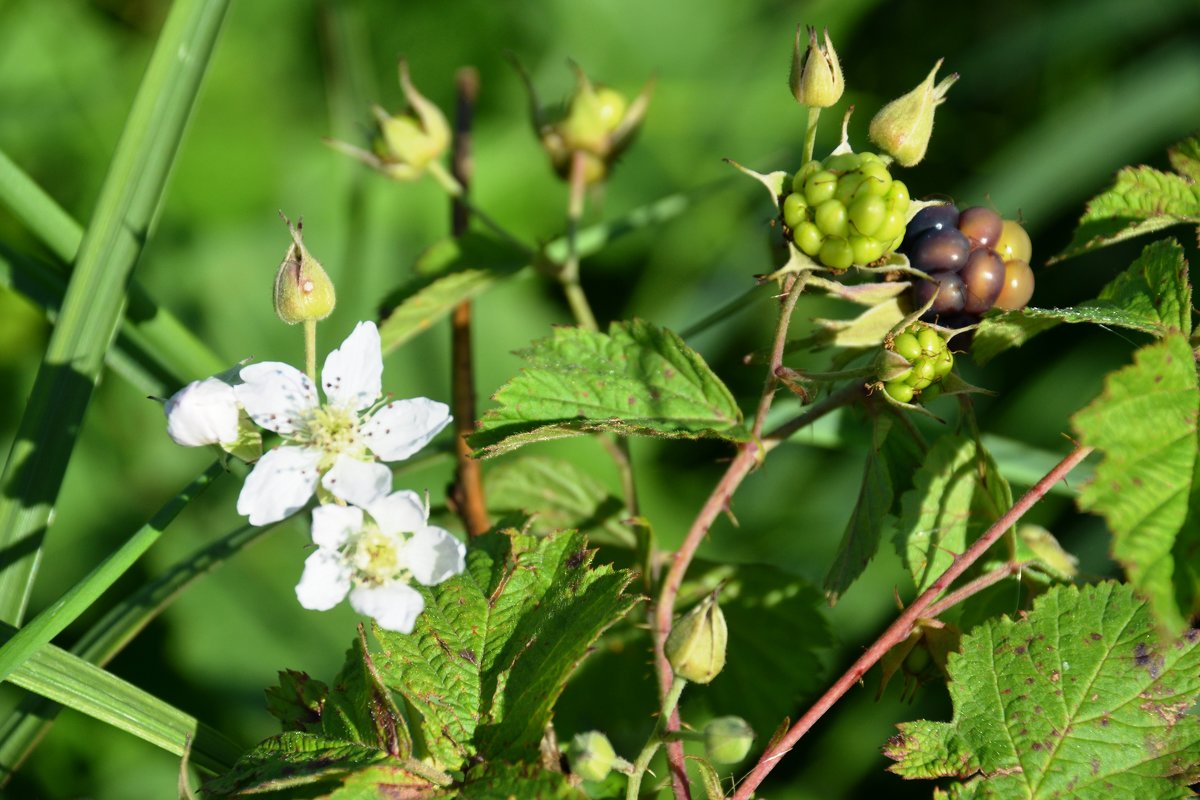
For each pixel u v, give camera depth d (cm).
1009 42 63
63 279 46
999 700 40
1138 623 40
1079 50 62
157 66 45
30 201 45
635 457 57
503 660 40
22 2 63
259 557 53
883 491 42
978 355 42
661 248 62
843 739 50
